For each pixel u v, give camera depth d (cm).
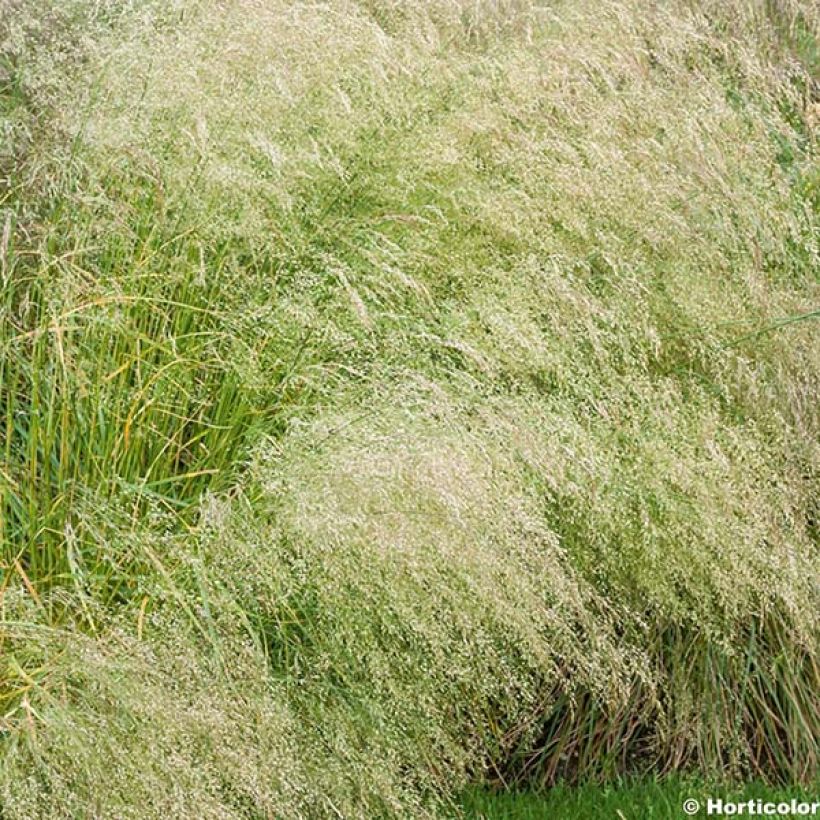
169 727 382
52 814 369
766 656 542
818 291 614
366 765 436
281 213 518
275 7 545
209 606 431
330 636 448
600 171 571
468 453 455
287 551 434
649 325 566
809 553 547
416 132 560
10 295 481
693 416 546
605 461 497
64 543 443
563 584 460
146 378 484
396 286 538
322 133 541
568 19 684
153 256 496
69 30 554
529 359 514
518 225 547
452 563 436
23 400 506
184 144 500
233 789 417
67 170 503
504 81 602
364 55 554
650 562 507
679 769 536
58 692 400
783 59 802
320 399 489
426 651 456
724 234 604
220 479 474
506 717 521
